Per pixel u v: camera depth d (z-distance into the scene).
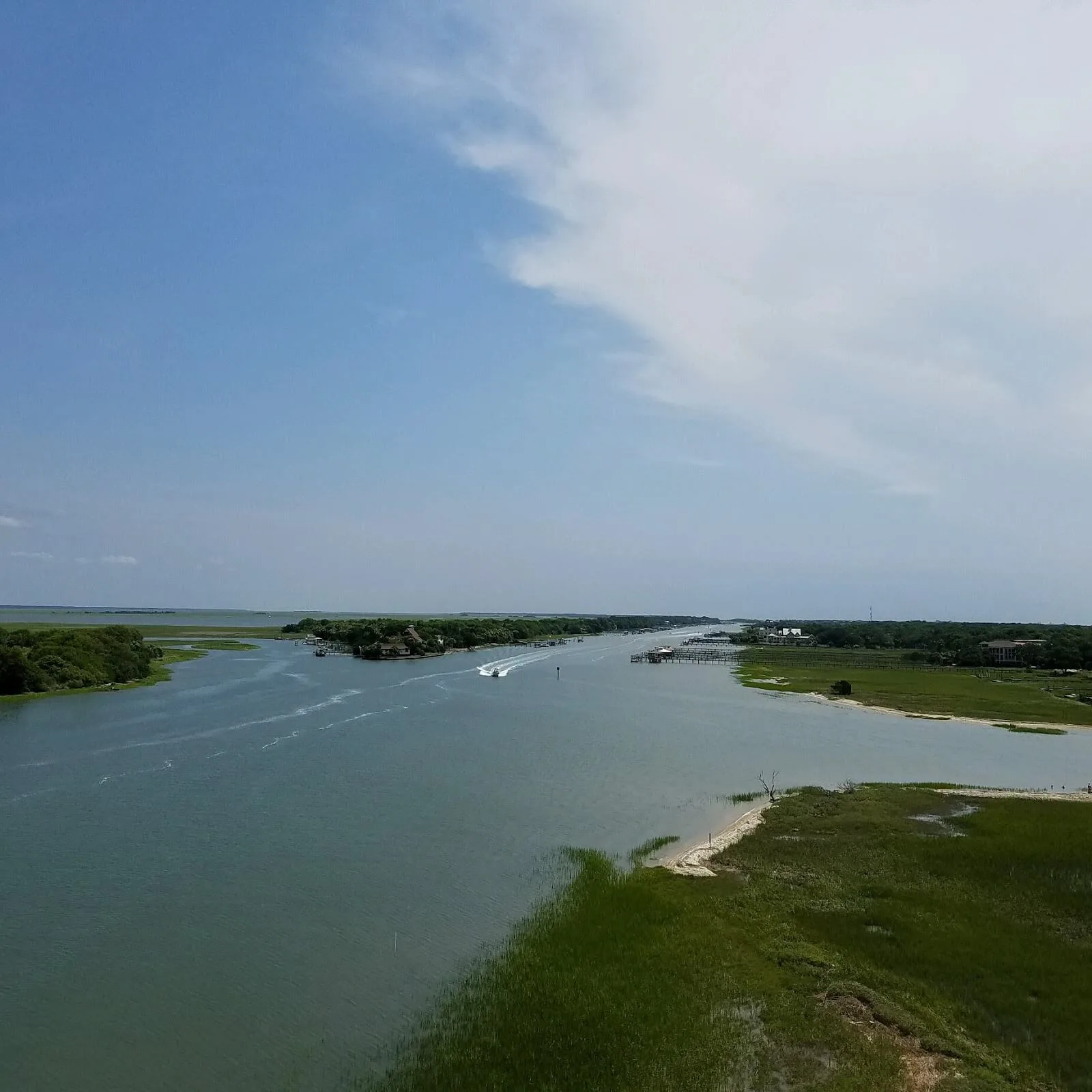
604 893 32.47
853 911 30.84
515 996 24.31
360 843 38.94
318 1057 21.27
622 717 84.00
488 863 36.34
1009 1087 20.08
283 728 70.69
